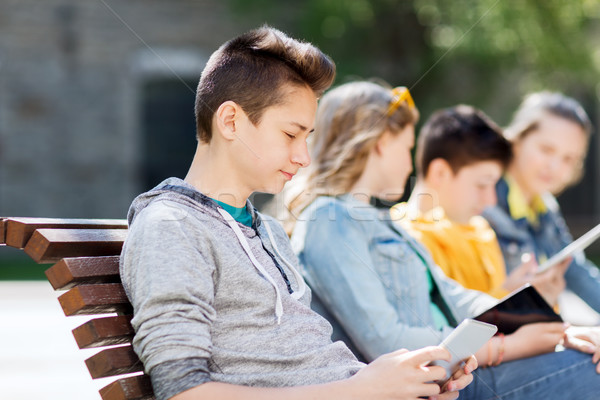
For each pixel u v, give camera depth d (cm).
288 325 132
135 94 874
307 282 180
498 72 773
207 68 141
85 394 303
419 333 174
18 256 831
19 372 340
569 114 295
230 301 128
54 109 862
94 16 861
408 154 205
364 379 123
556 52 712
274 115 135
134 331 125
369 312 173
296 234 188
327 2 738
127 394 119
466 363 141
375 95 202
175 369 113
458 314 200
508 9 684
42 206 864
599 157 914
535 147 293
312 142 206
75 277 122
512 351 166
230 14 829
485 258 237
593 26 784
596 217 923
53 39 859
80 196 870
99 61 867
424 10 718
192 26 873
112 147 874
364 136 198
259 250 138
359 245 180
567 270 272
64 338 418
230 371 125
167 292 116
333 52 746
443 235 231
